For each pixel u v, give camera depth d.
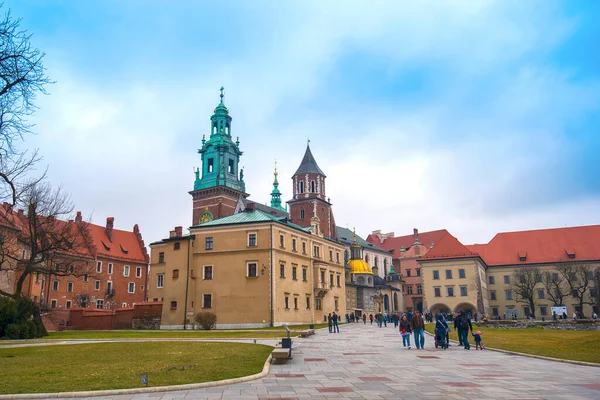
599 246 105.44
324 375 17.91
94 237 97.38
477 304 96.06
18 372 18.17
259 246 64.50
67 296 84.06
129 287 100.75
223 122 116.31
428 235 147.62
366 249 127.69
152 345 31.36
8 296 48.03
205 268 65.81
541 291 104.38
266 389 14.86
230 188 109.56
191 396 13.70
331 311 80.00
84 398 13.55
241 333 47.56
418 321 29.78
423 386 15.48
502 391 14.55
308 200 113.12
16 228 58.34
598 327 56.75
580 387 15.32
